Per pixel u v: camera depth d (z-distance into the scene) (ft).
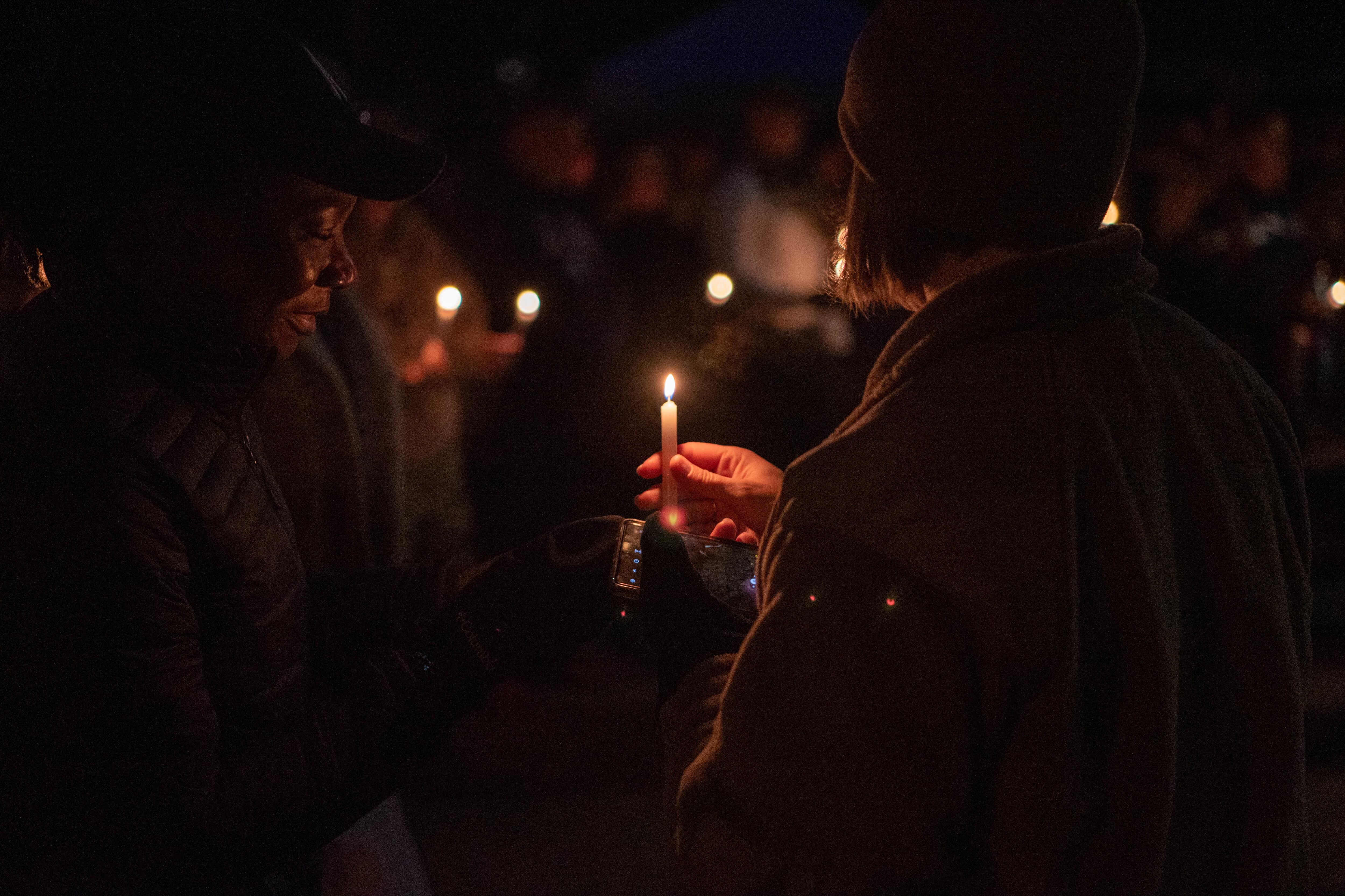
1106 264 3.76
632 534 5.03
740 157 16.79
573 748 12.96
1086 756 3.59
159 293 4.33
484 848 11.22
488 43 28.91
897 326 14.57
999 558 3.42
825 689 3.48
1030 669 3.42
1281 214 17.34
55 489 4.03
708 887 3.70
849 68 3.99
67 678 4.01
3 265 4.77
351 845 5.38
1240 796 3.82
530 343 15.01
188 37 4.26
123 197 4.23
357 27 25.35
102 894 4.15
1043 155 3.66
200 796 4.18
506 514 15.21
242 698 4.51
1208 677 3.84
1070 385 3.63
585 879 10.69
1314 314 18.16
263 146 4.24
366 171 4.35
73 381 4.25
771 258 15.14
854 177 4.11
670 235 15.83
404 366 12.30
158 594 4.10
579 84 17.93
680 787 3.84
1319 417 21.84
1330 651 15.33
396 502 9.45
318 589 5.63
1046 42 3.61
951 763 3.45
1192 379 3.96
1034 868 3.51
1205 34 25.43
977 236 3.80
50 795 4.08
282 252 4.38
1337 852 11.05
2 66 4.21
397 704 4.72
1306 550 4.31
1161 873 3.58
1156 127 19.79
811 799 3.48
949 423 3.58
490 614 4.94
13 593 3.99
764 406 14.74
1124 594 3.55
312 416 7.80
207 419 4.45
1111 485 3.56
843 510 3.55
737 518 5.23
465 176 14.99
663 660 4.36
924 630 3.43
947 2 3.67
